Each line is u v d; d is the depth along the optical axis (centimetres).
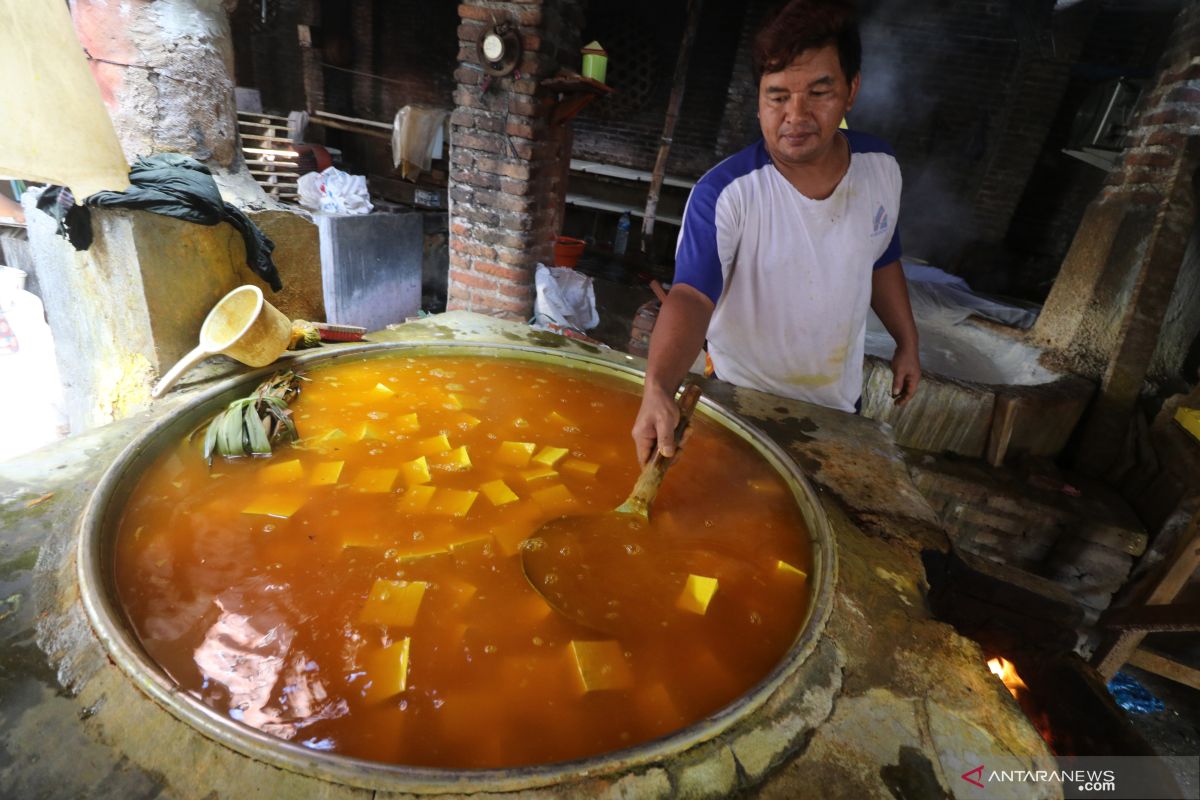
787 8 139
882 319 205
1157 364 398
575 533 118
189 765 72
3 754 73
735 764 80
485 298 457
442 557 109
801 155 152
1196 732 298
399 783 70
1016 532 346
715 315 197
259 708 80
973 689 98
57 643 86
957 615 132
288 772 71
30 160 181
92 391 264
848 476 157
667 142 713
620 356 214
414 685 85
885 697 95
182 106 296
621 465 147
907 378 200
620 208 818
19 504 115
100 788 71
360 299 546
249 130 596
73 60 185
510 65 379
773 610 108
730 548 123
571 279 477
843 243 171
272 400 142
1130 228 377
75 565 99
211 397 152
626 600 105
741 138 826
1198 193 353
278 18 959
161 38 285
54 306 276
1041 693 128
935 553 135
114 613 88
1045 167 777
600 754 76
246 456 133
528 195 418
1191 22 353
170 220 190
